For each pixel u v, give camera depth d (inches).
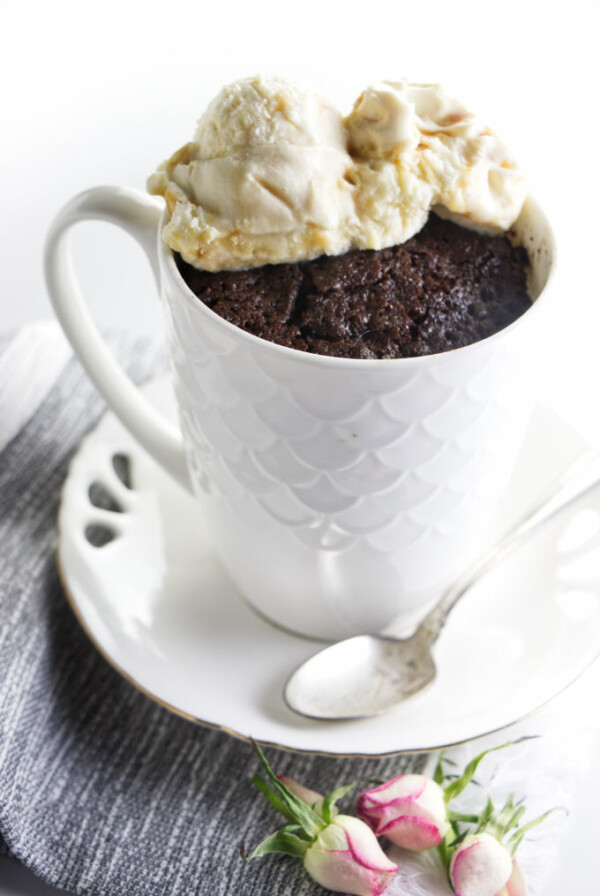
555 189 26.1
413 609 19.3
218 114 17.0
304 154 16.8
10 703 18.5
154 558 20.0
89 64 32.5
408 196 17.2
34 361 22.3
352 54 30.5
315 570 18.4
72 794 18.4
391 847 18.0
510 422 17.7
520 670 18.7
